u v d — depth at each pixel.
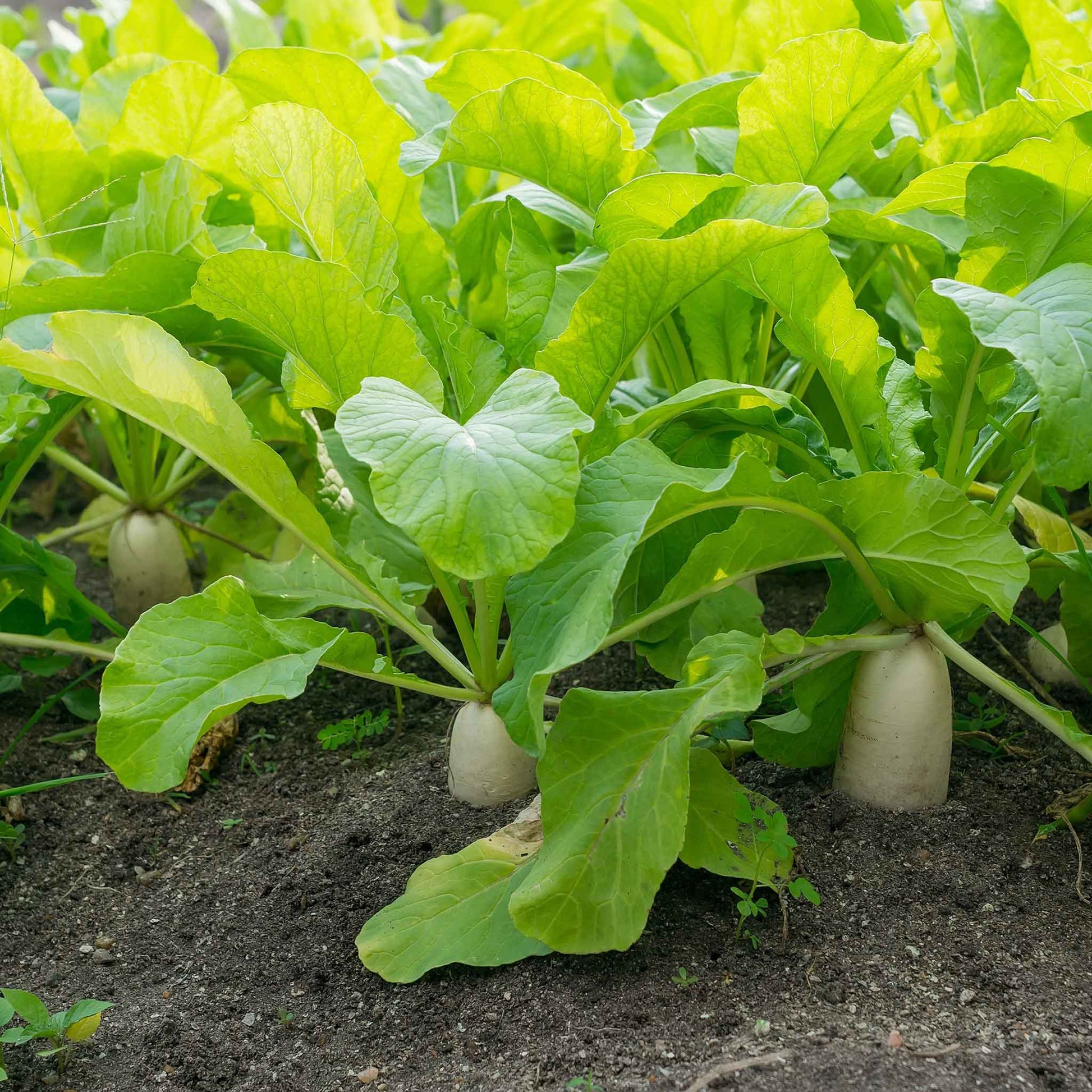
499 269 1.43
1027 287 1.13
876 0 1.38
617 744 1.13
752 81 1.31
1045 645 1.27
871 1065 1.06
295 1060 1.11
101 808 1.33
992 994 1.10
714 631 1.32
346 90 1.31
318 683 1.47
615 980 1.13
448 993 1.14
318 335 1.16
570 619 1.11
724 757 1.27
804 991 1.11
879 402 1.19
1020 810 1.23
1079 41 1.44
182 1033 1.14
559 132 1.25
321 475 1.34
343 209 1.21
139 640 1.14
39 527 1.81
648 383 1.45
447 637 1.50
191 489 1.89
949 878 1.18
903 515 1.13
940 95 1.45
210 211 1.44
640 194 1.21
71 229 1.43
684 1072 1.07
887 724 1.20
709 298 1.30
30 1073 1.12
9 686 1.41
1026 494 1.48
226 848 1.29
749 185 1.17
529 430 1.07
